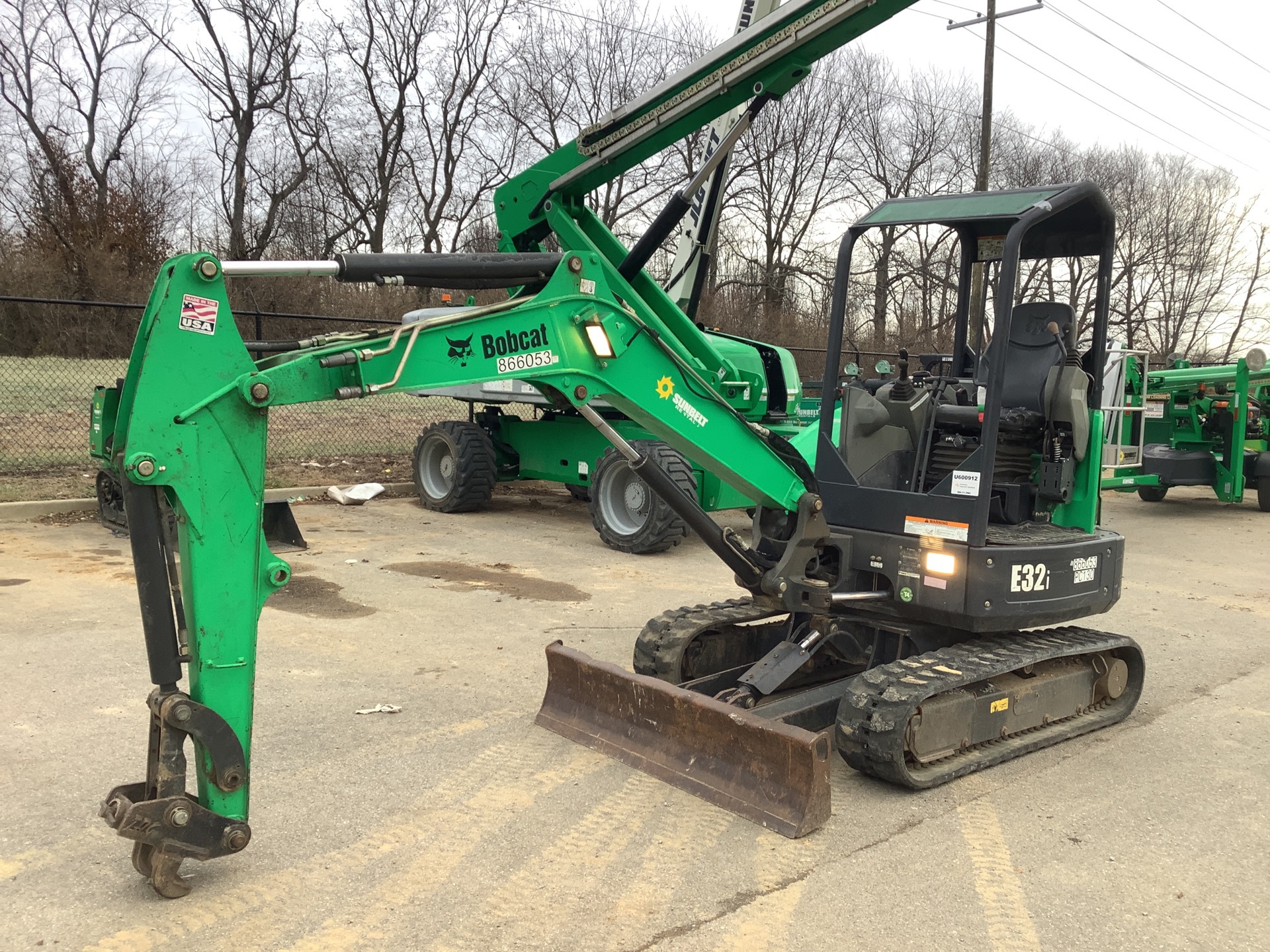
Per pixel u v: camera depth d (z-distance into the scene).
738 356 9.38
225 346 3.06
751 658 5.46
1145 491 14.60
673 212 4.49
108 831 3.63
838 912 3.22
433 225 40.56
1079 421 4.90
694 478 9.10
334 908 3.16
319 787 4.06
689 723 4.18
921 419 5.07
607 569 8.55
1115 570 5.02
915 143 36.75
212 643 3.08
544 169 4.68
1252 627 7.41
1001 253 5.52
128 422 3.07
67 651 5.65
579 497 12.48
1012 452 5.05
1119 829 3.93
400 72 38.41
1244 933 3.18
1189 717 5.37
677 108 4.27
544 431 10.87
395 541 9.43
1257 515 13.41
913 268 6.11
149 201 33.91
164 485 2.98
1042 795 4.25
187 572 3.06
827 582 4.83
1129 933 3.16
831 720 4.61
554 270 3.91
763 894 3.32
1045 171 37.31
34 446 12.93
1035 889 3.42
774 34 3.98
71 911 3.10
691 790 4.05
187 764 4.21
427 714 4.93
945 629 4.91
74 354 20.09
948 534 4.46
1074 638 5.03
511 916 3.13
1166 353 44.47
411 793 4.02
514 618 6.82
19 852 3.46
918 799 4.16
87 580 7.29
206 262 3.00
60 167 32.56
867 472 5.08
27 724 4.59
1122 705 5.31
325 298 21.08
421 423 17.00
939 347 10.06
